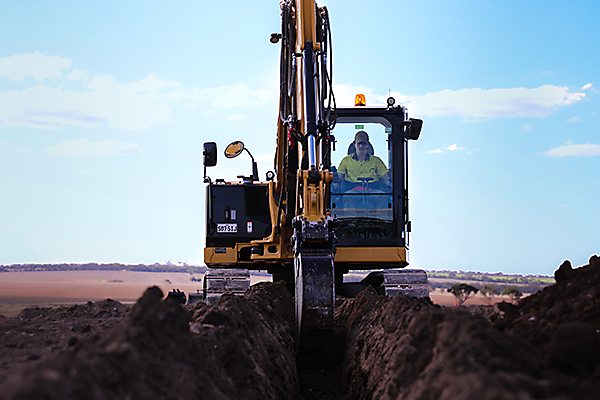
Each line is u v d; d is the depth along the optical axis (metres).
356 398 7.20
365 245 12.52
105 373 3.29
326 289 8.85
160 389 3.65
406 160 12.71
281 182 12.78
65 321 11.23
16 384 2.84
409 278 12.25
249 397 5.39
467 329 4.25
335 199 12.65
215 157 13.19
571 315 5.53
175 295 14.39
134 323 4.32
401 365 5.20
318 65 10.47
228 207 13.84
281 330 9.04
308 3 10.79
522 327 5.74
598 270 6.25
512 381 3.26
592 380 4.12
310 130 9.84
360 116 12.78
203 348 5.09
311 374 8.74
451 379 3.65
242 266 14.05
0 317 12.04
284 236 12.93
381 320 7.50
